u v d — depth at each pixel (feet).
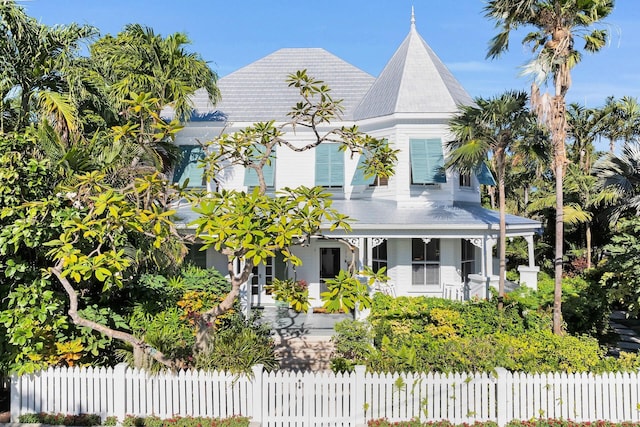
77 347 36.99
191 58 65.10
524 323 51.93
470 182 74.95
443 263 69.87
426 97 70.74
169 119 74.02
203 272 61.87
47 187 36.47
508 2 47.98
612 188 60.64
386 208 69.36
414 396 34.88
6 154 34.19
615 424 33.94
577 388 34.63
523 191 122.01
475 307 54.34
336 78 83.35
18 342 32.76
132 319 44.86
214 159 45.65
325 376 34.76
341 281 31.24
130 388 35.14
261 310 69.41
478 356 39.01
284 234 30.01
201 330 38.42
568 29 47.42
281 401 34.86
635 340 65.10
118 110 55.57
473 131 55.06
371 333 49.34
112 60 59.47
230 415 34.83
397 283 69.77
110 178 41.32
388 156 45.85
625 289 46.73
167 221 31.09
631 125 105.60
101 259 29.43
